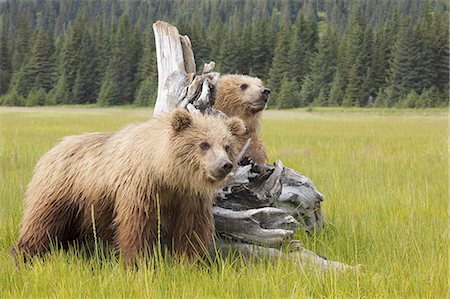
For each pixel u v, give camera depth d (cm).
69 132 3591
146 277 816
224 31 10481
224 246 996
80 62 10631
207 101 1116
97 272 905
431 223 1223
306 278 845
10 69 11438
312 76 9975
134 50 10325
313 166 2023
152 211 916
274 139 3130
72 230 1021
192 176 891
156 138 908
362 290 842
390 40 10000
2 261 950
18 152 2292
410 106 9100
